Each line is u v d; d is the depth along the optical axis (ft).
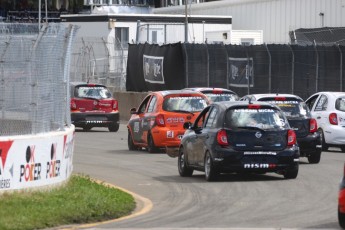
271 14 424.87
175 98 202.18
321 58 304.30
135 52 334.03
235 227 99.81
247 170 145.18
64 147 126.82
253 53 305.53
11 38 120.37
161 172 164.76
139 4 538.06
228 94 226.17
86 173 161.58
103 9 507.30
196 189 137.80
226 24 441.68
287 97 181.57
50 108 125.80
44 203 109.09
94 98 275.18
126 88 338.95
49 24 125.59
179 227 100.12
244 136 145.07
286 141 146.51
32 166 117.60
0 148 112.37
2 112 118.83
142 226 101.30
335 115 207.41
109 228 99.66
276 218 107.04
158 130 200.44
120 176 157.79
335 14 393.09
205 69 306.96
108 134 269.23
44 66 124.16
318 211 112.88
